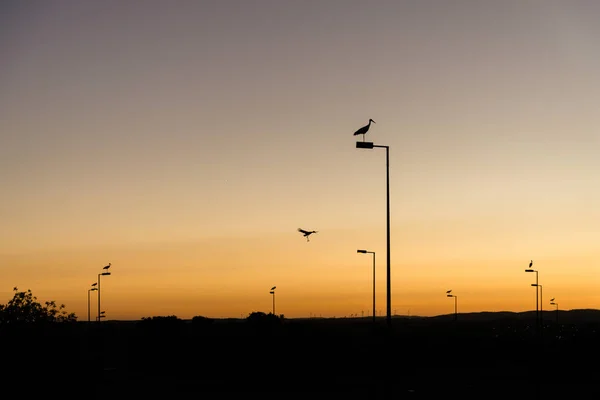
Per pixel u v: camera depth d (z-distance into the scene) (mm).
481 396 40125
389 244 37438
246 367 70938
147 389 47062
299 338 78188
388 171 38031
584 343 82000
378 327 62375
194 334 102312
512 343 88875
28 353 37688
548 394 41156
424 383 49000
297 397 41406
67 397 38125
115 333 121812
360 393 43062
